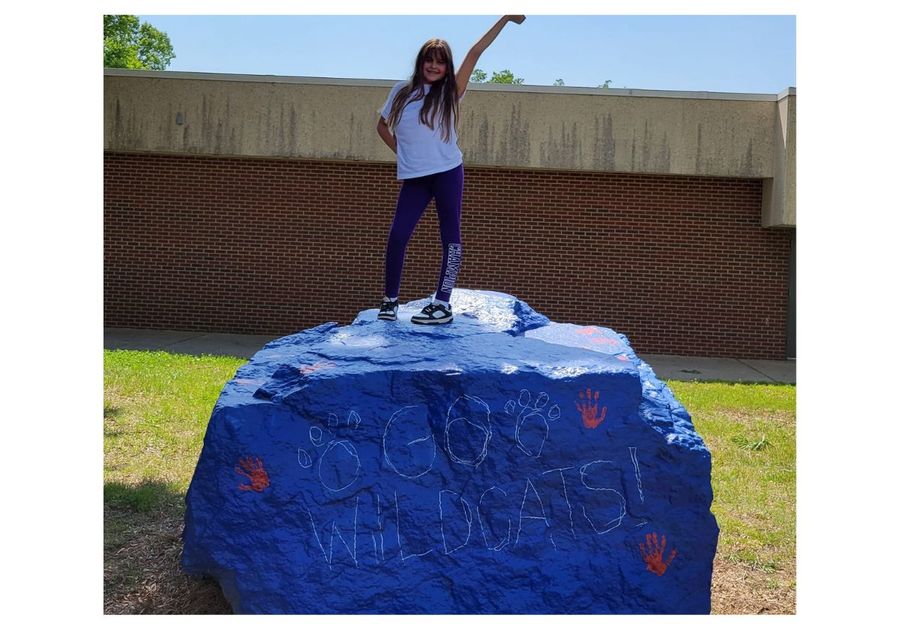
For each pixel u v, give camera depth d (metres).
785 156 13.95
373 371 4.40
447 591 4.27
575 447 4.36
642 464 4.38
